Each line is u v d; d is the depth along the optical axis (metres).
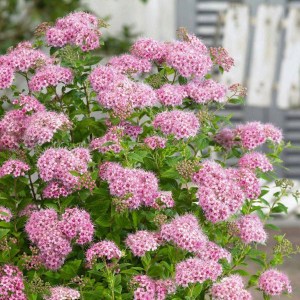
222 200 1.08
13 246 1.09
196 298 1.11
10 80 1.16
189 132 1.12
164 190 1.13
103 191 1.10
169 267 1.06
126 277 1.09
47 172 1.07
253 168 1.15
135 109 1.17
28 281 1.08
